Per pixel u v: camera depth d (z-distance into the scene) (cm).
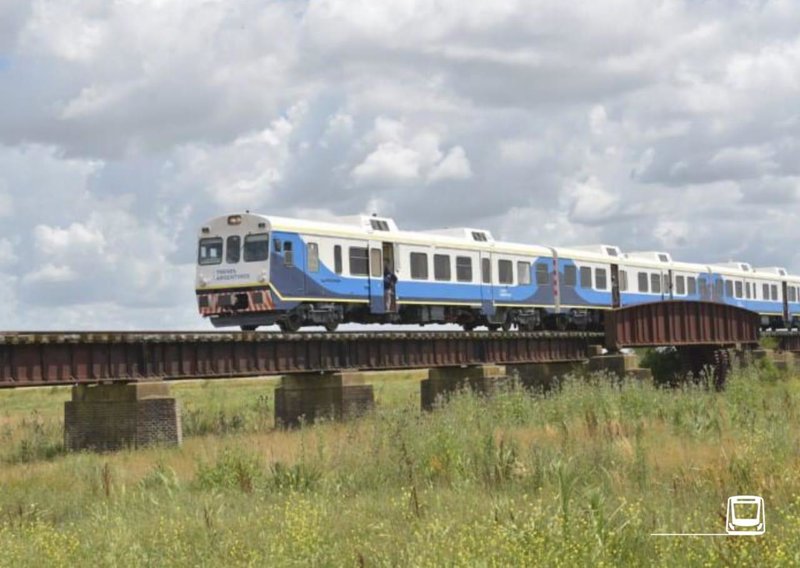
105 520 1634
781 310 7538
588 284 5506
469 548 1170
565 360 5269
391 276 4238
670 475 1884
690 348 6150
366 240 4141
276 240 3762
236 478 2089
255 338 3681
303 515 1392
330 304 3984
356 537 1388
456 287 4600
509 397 3350
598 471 1922
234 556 1320
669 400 3294
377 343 4244
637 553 1223
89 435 3369
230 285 3800
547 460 1955
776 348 6525
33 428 3991
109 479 2208
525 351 5028
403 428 2320
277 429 3591
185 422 3931
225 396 5781
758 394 3572
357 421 3300
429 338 4444
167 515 1673
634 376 5231
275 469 2069
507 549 1145
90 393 3388
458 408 3033
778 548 1080
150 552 1384
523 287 5019
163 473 2200
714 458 1956
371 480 1980
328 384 4031
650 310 5484
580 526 1275
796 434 2334
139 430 3294
